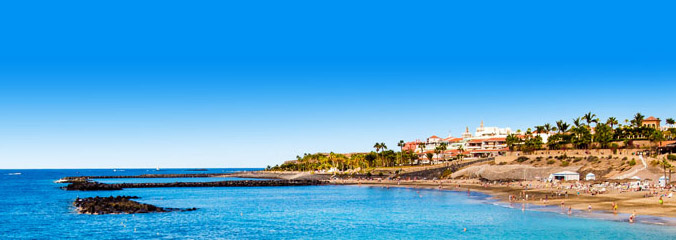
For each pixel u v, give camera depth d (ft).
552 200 343.05
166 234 232.32
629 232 209.97
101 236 227.81
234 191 564.71
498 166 582.76
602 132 575.38
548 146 626.64
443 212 301.84
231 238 222.07
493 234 219.61
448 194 446.60
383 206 349.20
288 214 307.58
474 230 231.30
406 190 520.01
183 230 243.40
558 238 203.92
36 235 231.30
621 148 557.33
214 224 262.88
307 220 277.85
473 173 605.31
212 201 414.82
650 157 475.72
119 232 237.66
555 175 491.72
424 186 570.87
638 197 327.47
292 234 231.71
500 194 417.69
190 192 549.95
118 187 614.75
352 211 320.50
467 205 338.13
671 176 425.69
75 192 540.93
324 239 218.18
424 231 233.76
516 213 283.38
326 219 281.33
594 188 389.80
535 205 319.68
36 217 289.33
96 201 351.25
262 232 237.45
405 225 253.44
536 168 543.39
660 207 278.05
